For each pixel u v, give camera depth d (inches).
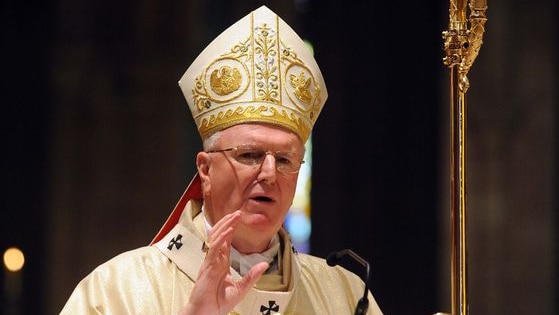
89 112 1203.9
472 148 1135.0
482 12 446.6
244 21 470.3
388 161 1243.2
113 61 1205.7
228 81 457.1
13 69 1210.6
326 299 479.2
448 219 1182.9
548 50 1131.9
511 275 1133.1
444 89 1203.9
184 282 458.0
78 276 1194.6
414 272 1226.0
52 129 1205.7
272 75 458.3
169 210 1204.5
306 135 463.2
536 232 1131.9
